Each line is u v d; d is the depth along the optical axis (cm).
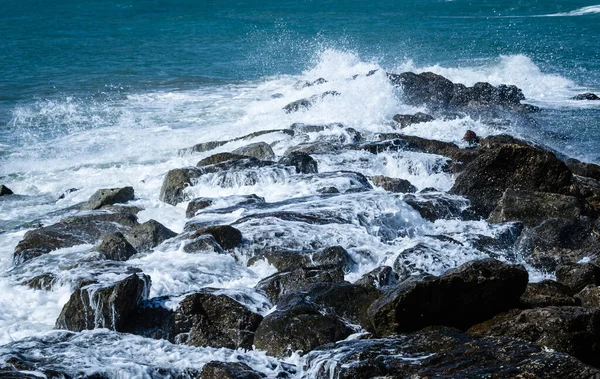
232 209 1220
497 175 1263
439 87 2183
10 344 772
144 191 1500
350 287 857
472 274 786
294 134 1764
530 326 729
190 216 1271
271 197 1303
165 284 931
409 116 1873
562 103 2236
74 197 1494
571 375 626
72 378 690
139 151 1816
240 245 1059
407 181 1376
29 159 1777
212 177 1397
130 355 752
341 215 1148
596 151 1742
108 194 1388
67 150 1845
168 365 732
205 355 762
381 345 720
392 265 980
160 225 1152
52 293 962
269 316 817
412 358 687
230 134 1902
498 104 2130
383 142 1568
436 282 771
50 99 2447
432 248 1006
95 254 1052
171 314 842
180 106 2306
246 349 812
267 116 2033
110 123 2116
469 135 1670
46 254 1096
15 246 1221
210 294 847
